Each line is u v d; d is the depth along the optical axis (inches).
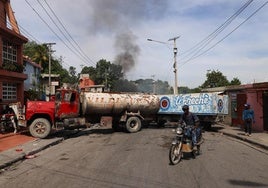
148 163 444.5
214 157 493.0
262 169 410.0
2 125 796.6
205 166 424.8
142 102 958.4
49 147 633.6
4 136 734.5
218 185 329.7
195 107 1000.2
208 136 810.2
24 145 621.9
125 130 938.7
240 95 1014.4
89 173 387.5
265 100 863.1
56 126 784.3
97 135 850.1
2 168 432.8
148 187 321.7
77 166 431.8
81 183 341.7
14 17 1069.1
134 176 368.2
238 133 831.7
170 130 964.0
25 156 513.0
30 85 1587.1
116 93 933.2
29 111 762.8
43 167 433.1
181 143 448.8
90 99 868.6
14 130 814.5
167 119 1052.5
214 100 965.8
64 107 800.9
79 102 848.3
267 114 854.5
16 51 1046.4
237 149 584.7
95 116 913.5
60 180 358.0
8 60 989.2
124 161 460.4
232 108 1080.2
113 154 524.1
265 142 649.0
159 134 845.2
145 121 1021.2
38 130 751.1
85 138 783.7
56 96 796.6
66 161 472.4
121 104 916.6
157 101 1002.1
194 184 332.8
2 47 928.3
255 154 530.9
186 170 399.5
